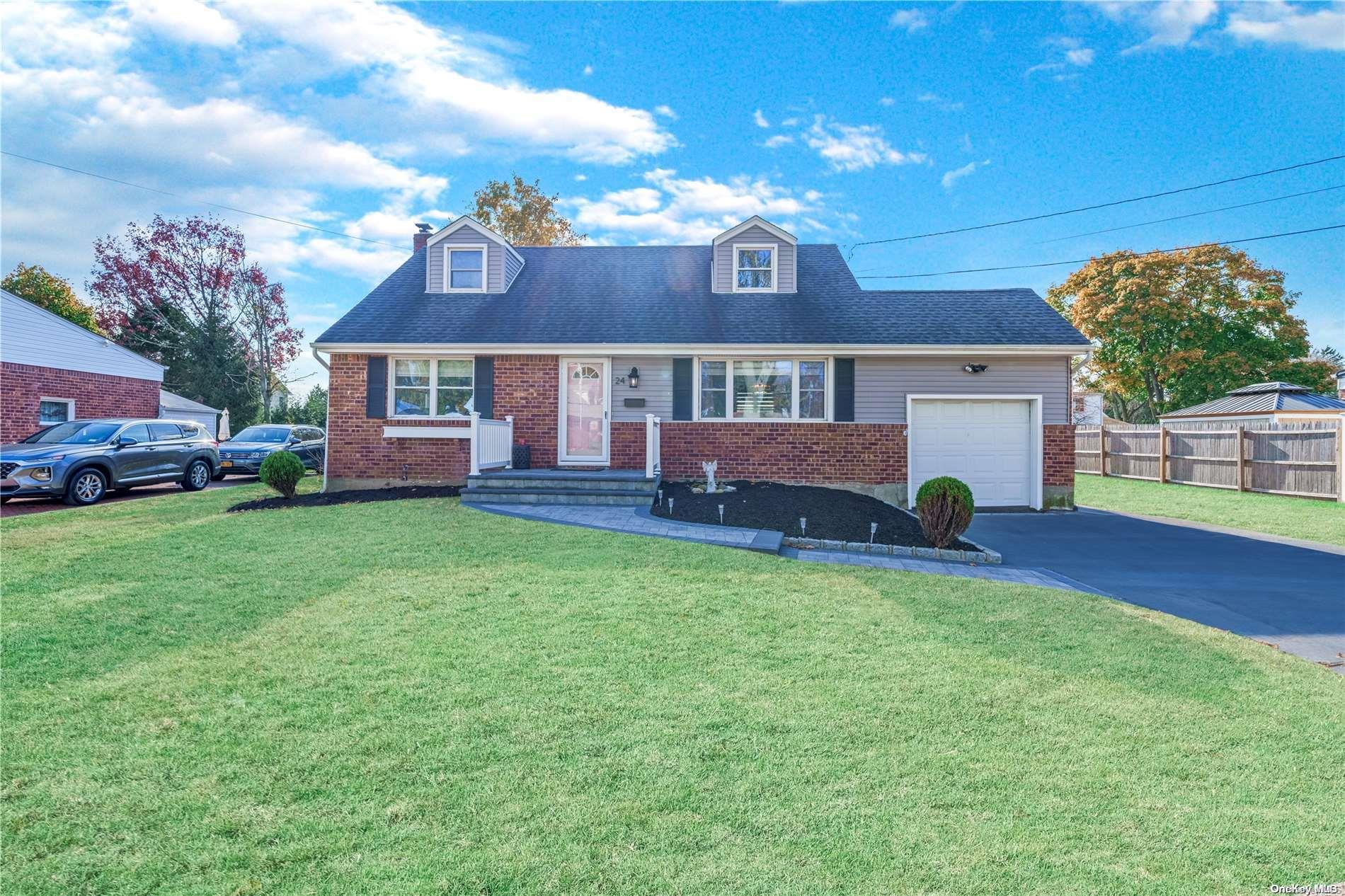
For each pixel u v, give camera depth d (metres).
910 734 3.38
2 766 2.97
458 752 3.13
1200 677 4.25
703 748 3.20
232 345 34.09
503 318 14.05
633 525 9.22
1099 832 2.58
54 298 33.69
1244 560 8.75
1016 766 3.08
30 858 2.36
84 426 13.58
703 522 9.72
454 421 13.46
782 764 3.06
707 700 3.75
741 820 2.62
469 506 10.85
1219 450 17.83
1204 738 3.39
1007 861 2.39
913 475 13.30
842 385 13.28
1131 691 3.99
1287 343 30.42
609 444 13.40
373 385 13.43
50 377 17.62
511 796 2.77
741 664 4.31
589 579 6.31
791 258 15.00
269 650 4.45
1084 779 2.97
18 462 11.82
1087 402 33.94
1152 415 35.22
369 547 7.61
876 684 4.01
